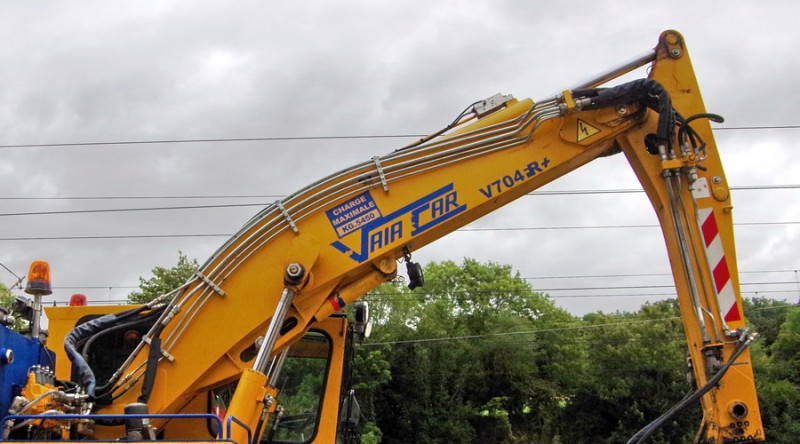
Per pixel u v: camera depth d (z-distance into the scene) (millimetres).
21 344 5617
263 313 5793
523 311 54062
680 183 6004
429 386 43375
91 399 5578
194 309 5812
